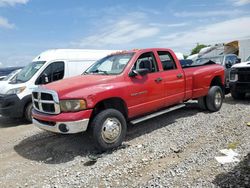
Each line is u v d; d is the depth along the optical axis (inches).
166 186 142.7
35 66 355.6
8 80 378.6
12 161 200.2
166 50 261.7
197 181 144.9
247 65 364.5
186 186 140.8
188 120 274.8
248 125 241.3
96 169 171.3
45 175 170.4
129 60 227.5
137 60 231.8
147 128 256.2
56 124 191.6
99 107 210.7
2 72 674.2
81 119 188.1
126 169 168.2
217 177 147.2
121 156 189.8
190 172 156.9
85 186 151.1
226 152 181.2
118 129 203.8
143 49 241.6
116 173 163.9
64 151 211.6
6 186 159.6
